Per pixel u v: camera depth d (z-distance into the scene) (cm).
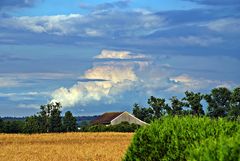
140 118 19812
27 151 6238
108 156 5291
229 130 1983
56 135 10738
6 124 14750
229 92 14912
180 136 2128
